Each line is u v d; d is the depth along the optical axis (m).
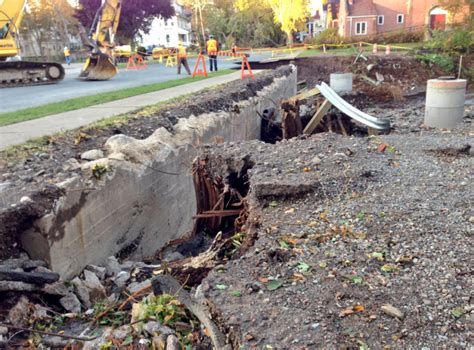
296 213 4.66
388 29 45.81
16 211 4.36
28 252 4.58
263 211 4.80
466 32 26.38
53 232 4.66
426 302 3.08
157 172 6.89
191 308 3.32
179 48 20.72
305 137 7.27
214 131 9.64
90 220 5.30
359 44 36.88
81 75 19.84
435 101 10.17
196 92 12.32
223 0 77.06
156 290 3.86
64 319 4.27
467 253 3.68
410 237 3.98
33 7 64.69
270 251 3.78
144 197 6.53
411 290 3.23
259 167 5.72
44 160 5.89
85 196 5.20
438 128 10.20
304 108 14.66
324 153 6.25
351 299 3.16
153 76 20.05
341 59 27.47
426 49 28.05
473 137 8.45
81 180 5.25
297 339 2.75
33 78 17.86
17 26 18.44
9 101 12.05
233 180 6.26
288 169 5.62
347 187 5.14
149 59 41.09
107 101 10.87
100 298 4.82
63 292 4.50
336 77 21.97
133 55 30.39
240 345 2.77
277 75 18.95
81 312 4.48
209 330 2.99
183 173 7.93
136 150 6.54
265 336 2.80
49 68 18.12
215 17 72.25
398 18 45.28
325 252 3.81
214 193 6.47
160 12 46.28
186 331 3.55
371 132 9.67
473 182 5.26
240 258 3.81
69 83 17.73
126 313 4.32
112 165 5.80
